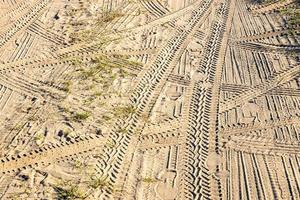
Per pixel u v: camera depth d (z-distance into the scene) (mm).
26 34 12320
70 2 13547
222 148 9594
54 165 8945
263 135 9930
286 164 9344
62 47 11938
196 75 11422
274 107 10609
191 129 9969
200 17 13453
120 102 10422
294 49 12336
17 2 13391
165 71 11461
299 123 10227
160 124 10016
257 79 11359
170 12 13586
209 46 12398
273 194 8781
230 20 13367
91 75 11062
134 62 11617
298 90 11078
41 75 11047
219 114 10367
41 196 8359
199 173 9070
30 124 9742
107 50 11938
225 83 11211
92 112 10078
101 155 9211
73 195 8391
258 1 14062
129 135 9695
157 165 9156
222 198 8664
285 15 13562
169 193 8672
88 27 12664
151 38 12516
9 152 9125
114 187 8656
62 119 9875
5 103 10258
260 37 12750
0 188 8469
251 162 9336
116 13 13266
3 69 11203
